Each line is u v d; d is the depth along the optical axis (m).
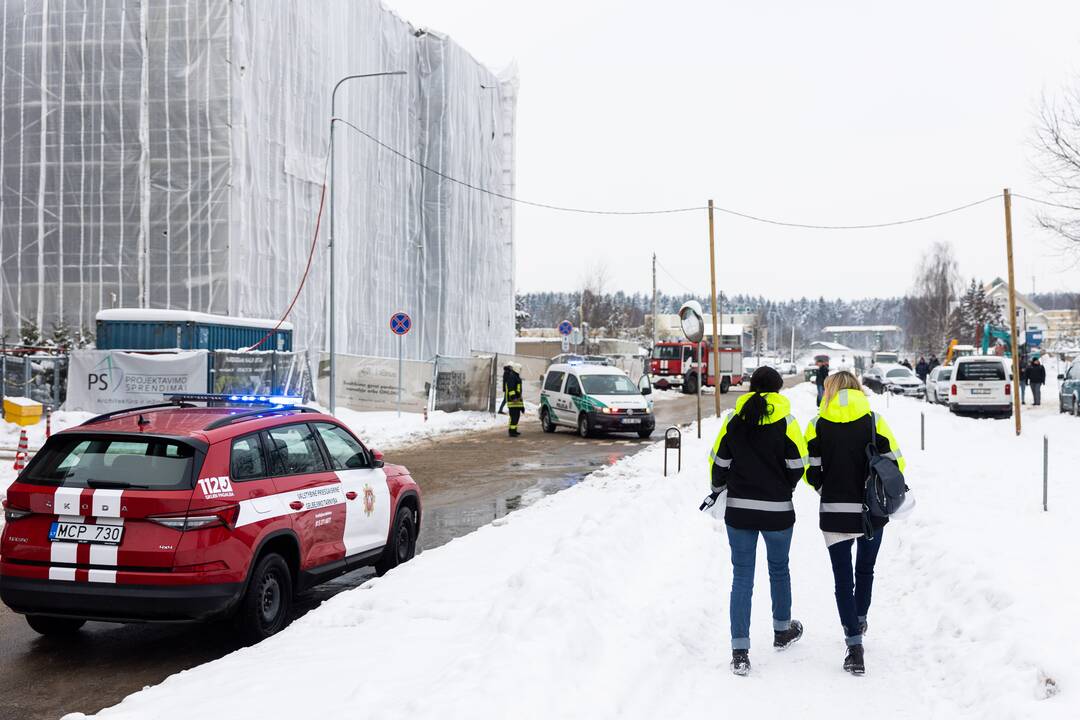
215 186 26.92
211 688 5.02
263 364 23.05
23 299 27.61
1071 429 21.48
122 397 21.06
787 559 5.66
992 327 54.25
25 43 27.69
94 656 6.30
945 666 5.32
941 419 24.78
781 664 5.52
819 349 156.25
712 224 25.64
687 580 7.41
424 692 4.35
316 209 31.16
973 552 7.31
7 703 5.36
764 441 5.48
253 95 27.91
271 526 6.53
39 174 27.61
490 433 24.89
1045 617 5.45
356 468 8.13
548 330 88.38
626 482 13.75
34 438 18.91
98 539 5.97
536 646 4.87
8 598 6.07
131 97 27.28
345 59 33.66
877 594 7.27
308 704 4.64
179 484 6.05
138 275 27.14
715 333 26.30
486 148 45.56
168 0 27.12
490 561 8.27
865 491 5.44
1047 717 4.14
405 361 27.67
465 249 42.44
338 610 6.70
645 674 5.09
